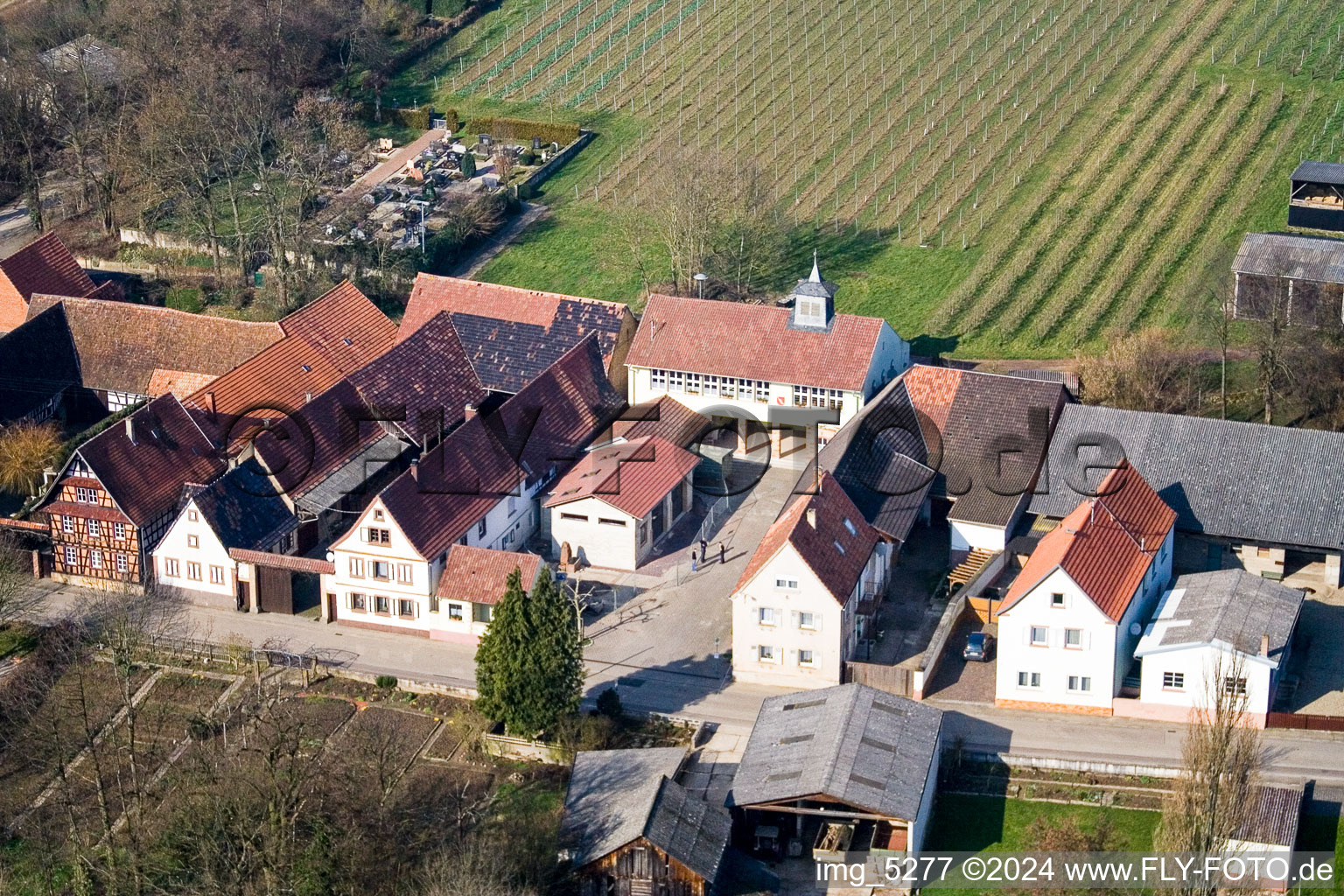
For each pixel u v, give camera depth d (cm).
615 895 12862
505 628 14225
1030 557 15638
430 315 19912
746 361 18388
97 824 14125
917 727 13800
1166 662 14462
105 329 19725
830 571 15000
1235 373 19012
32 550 16975
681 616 16138
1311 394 18175
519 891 12550
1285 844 12769
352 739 14550
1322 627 15650
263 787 13262
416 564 15800
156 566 16662
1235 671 13425
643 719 14738
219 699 15300
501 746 14500
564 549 16912
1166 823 12500
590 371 18588
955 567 16388
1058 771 14075
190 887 12794
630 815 12975
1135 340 19062
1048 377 18888
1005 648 14712
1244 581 15175
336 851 12912
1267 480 16325
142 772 14325
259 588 16375
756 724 14112
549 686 14162
